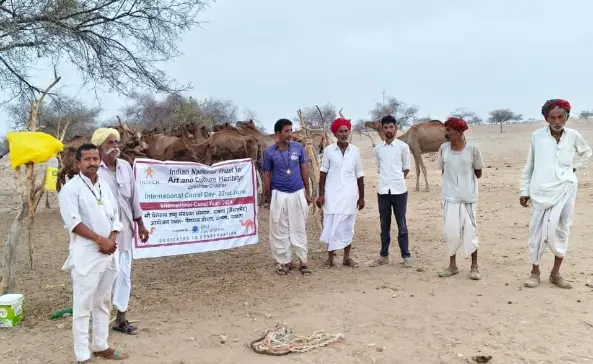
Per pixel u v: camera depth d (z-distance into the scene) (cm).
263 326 515
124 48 1238
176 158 1316
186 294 629
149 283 688
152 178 677
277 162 695
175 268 766
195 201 710
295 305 575
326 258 797
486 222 1023
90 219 410
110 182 488
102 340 435
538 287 604
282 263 709
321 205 745
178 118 2880
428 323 504
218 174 727
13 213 1413
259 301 595
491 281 636
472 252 645
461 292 597
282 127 692
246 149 1388
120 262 495
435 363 419
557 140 595
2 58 1145
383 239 737
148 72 1266
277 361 431
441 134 1557
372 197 1507
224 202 735
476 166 638
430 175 2153
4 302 521
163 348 464
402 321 512
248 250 873
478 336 467
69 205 401
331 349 452
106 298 432
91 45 1172
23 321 539
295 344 457
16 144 565
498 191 1483
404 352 441
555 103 581
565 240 598
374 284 644
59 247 937
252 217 760
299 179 704
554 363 409
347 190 712
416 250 820
